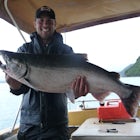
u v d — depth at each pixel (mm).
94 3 1573
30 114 1121
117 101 1535
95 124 1400
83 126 1354
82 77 997
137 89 1026
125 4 1616
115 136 1159
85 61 1021
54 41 1142
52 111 1118
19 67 974
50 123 1111
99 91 1017
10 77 1001
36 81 995
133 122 1437
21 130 1144
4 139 1345
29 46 1146
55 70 999
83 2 1547
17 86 1041
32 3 1479
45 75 994
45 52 1124
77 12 1682
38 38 1144
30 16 1589
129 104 1017
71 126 1757
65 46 1162
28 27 1662
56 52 1127
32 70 984
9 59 976
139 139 1147
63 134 1136
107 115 1457
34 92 1118
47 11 1118
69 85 1004
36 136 1115
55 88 1006
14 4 1457
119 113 1455
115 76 1021
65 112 1154
